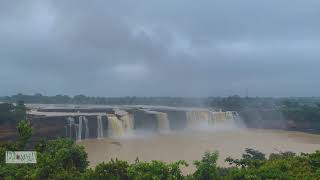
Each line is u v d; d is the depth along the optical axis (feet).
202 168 64.49
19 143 77.87
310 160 72.59
